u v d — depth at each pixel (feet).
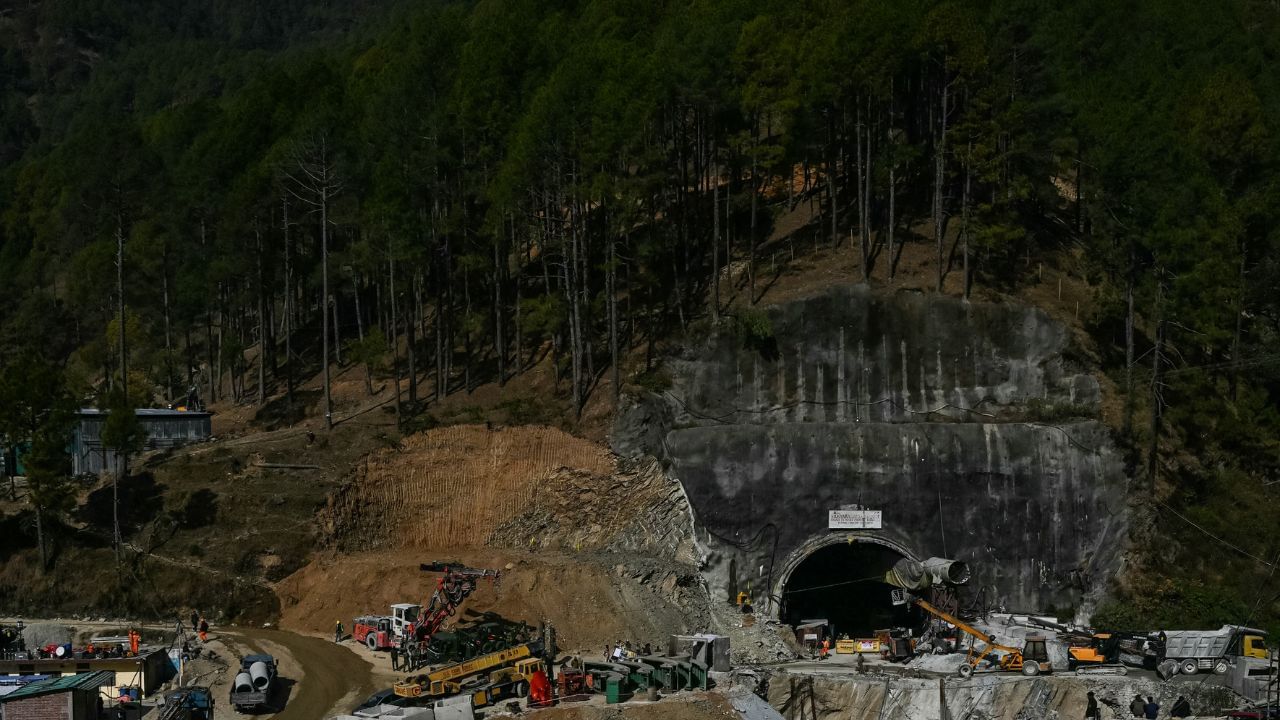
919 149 288.30
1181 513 261.65
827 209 325.62
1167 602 251.19
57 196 447.42
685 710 199.21
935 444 263.90
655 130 294.25
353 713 190.08
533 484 263.08
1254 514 264.31
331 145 304.30
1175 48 366.63
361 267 292.40
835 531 260.21
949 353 276.82
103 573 244.22
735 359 276.21
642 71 274.77
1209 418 271.90
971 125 278.67
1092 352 278.26
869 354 277.23
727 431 262.88
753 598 256.11
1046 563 260.01
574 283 272.92
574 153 270.67
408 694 193.98
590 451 263.70
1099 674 224.33
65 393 255.91
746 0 309.63
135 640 209.77
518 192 272.51
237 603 242.78
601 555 253.24
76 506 258.78
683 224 299.79
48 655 209.67
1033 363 275.18
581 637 232.12
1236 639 226.17
